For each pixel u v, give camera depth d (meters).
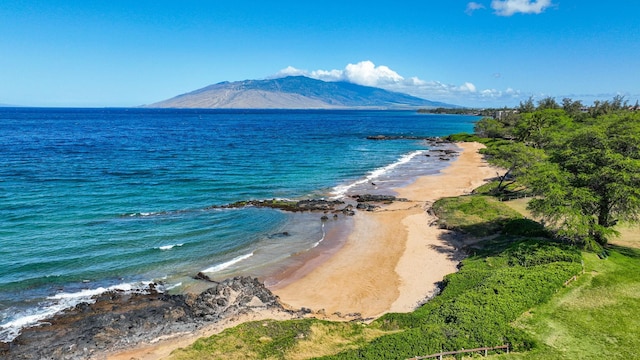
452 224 38.25
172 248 33.28
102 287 26.38
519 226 34.22
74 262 29.62
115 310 23.58
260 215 43.00
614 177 26.72
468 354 18.33
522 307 21.45
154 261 30.67
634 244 30.98
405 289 27.25
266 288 26.86
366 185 58.28
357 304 25.56
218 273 29.39
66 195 47.19
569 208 27.23
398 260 31.91
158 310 23.69
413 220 41.50
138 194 49.31
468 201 43.31
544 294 22.53
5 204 42.50
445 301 22.95
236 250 33.66
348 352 17.83
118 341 20.72
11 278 26.75
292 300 26.12
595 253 28.48
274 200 48.47
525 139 83.31
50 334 20.98
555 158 32.44
